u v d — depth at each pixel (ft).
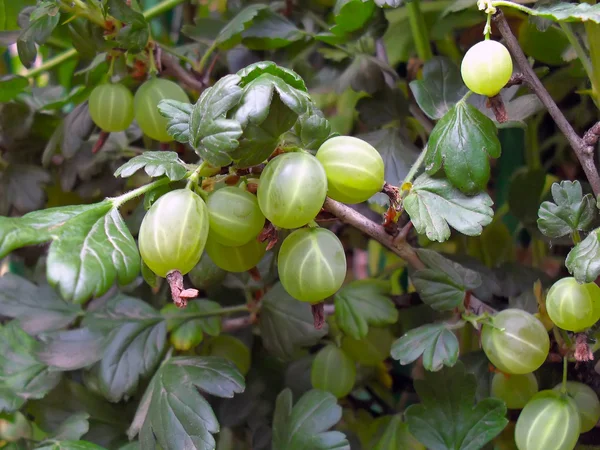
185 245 0.52
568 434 0.62
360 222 0.64
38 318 0.84
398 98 0.87
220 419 0.84
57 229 0.52
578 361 0.66
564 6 0.61
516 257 1.10
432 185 0.64
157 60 0.81
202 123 0.52
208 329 0.80
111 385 0.73
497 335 0.65
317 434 0.70
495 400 0.69
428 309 0.88
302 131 0.56
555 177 1.03
